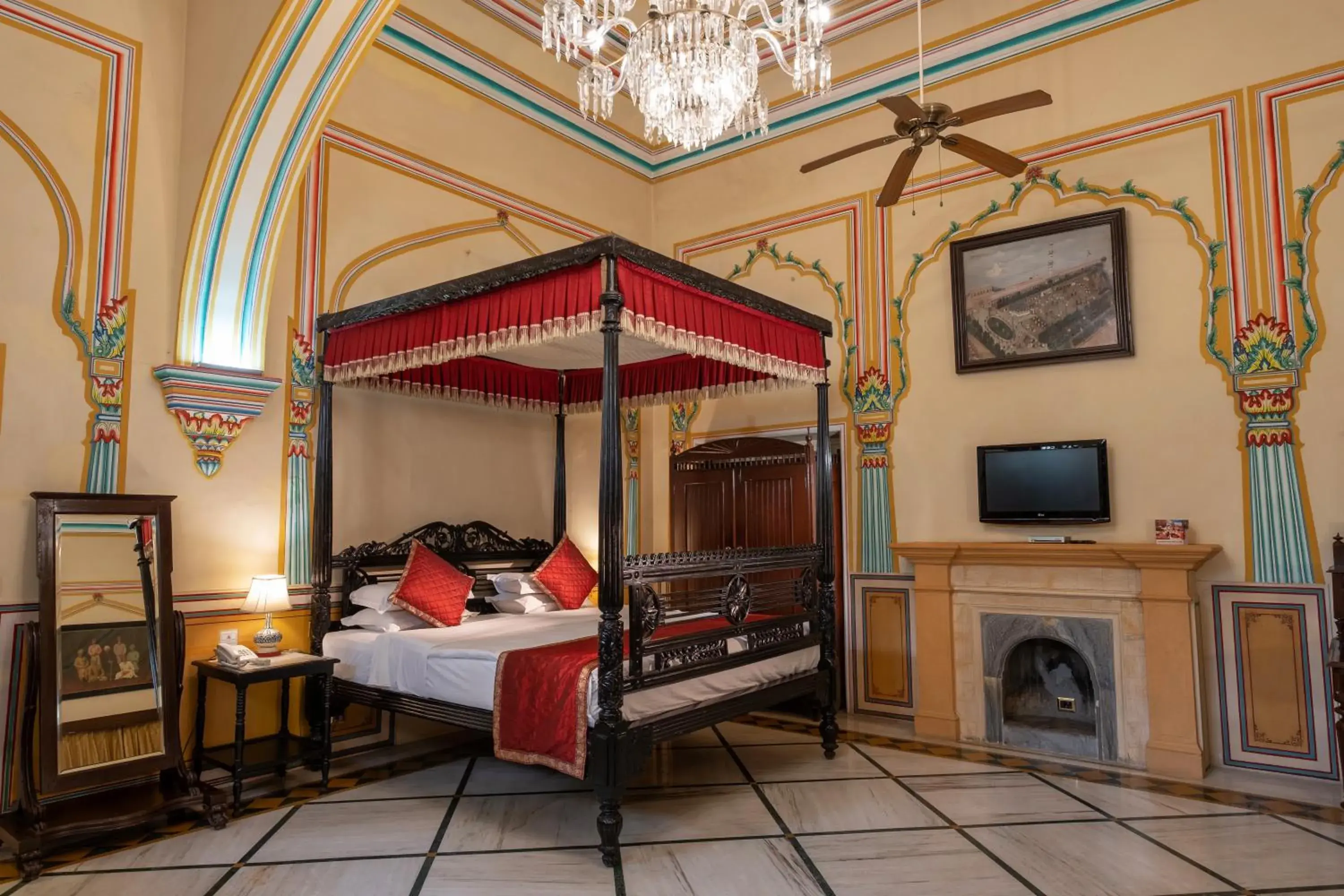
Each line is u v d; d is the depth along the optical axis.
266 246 4.62
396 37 5.59
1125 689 4.83
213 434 4.52
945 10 5.95
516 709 3.86
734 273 6.99
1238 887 3.24
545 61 6.48
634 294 3.81
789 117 6.71
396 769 4.83
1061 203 5.47
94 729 3.74
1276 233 4.73
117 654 3.88
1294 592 4.54
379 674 4.53
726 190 7.10
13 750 3.75
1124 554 4.75
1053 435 5.39
